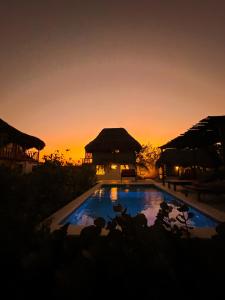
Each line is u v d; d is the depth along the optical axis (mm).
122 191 17062
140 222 1722
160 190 16062
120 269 1273
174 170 30375
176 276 1337
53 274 1336
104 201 12922
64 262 1506
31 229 1813
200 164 22281
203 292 1281
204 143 15938
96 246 1361
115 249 1378
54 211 7215
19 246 1545
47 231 1911
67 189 9961
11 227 1706
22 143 23953
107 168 29141
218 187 9297
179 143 15984
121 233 1598
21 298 1309
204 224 6648
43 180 6988
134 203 12227
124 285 1248
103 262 1303
